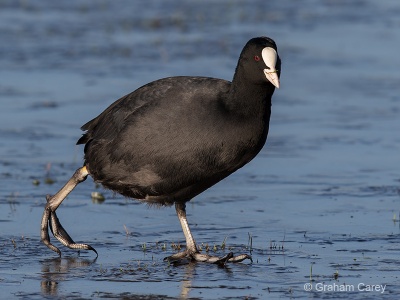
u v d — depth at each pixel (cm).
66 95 2197
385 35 3044
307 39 2962
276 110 2134
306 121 2025
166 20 3234
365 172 1623
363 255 1144
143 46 2803
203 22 3219
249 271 1083
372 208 1390
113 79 2366
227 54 2703
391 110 2127
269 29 3119
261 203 1427
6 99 2155
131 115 1133
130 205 1421
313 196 1467
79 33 2973
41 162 1673
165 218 1347
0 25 3047
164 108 1102
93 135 1190
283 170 1642
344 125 1988
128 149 1121
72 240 1177
